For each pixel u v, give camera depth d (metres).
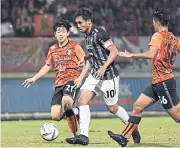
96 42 28.31
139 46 67.62
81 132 28.80
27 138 35.22
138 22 73.12
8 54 64.31
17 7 72.25
